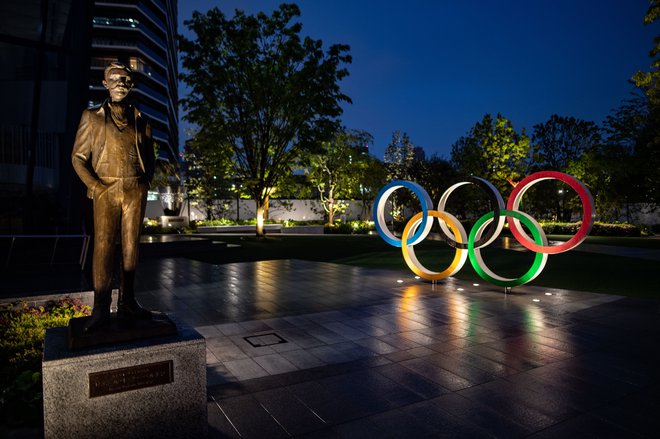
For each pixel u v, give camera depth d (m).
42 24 15.05
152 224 34.97
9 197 15.07
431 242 28.36
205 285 12.79
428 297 11.01
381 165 43.19
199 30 25.11
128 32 62.34
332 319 8.77
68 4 15.33
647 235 32.56
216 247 22.81
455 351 6.75
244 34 25.08
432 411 4.73
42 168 15.88
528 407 4.83
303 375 5.76
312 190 47.31
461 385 5.44
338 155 38.44
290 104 26.00
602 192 34.44
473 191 38.31
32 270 10.66
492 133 38.31
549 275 14.72
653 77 14.38
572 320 8.66
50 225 16.02
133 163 4.05
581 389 5.31
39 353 5.44
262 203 28.94
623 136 31.53
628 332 7.80
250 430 4.31
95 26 60.94
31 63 15.20
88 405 3.61
